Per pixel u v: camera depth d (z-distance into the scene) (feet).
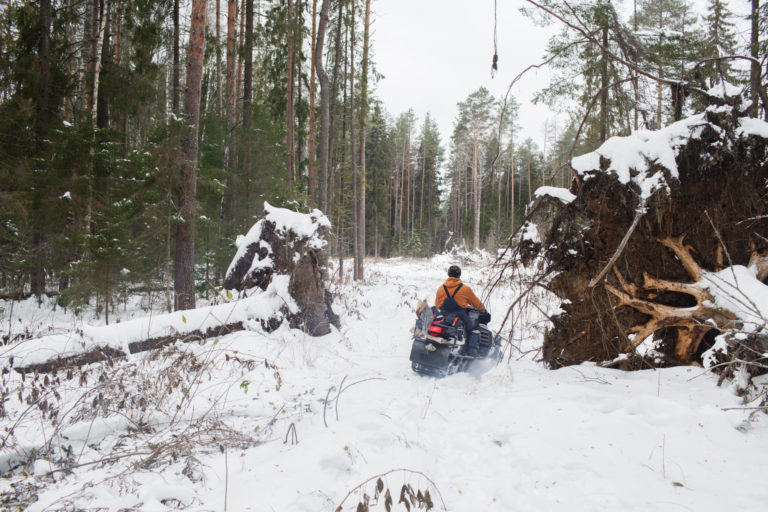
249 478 8.35
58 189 31.99
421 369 16.75
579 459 8.36
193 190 29.12
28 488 7.98
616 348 14.56
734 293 12.02
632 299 13.98
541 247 15.55
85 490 7.89
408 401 12.89
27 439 9.66
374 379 15.85
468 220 129.08
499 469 8.60
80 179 31.76
